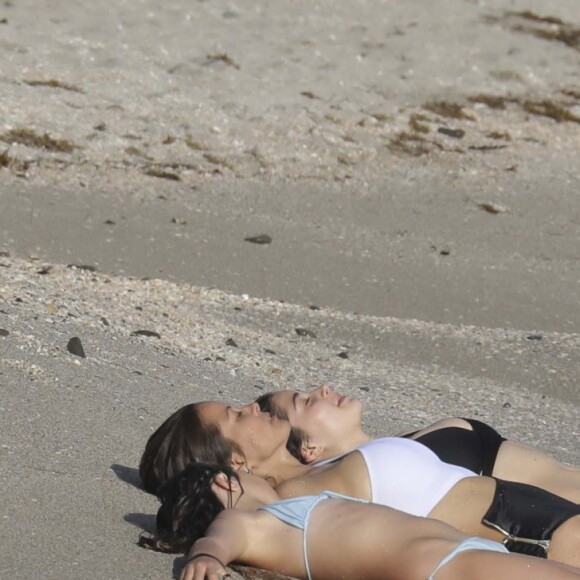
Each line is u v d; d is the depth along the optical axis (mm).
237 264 42719
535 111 67938
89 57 66312
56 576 12086
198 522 13305
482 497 13781
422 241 48906
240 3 76500
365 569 12289
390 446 14258
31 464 15469
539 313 40750
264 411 16219
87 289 32250
